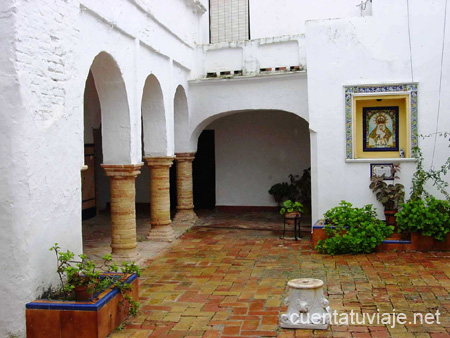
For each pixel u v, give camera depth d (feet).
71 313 18.24
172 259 31.60
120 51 28.50
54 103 20.80
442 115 34.14
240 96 41.78
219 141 51.80
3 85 18.39
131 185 30.76
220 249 34.24
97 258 31.65
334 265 28.91
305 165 49.70
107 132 30.12
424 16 34.19
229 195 51.70
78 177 22.67
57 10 21.12
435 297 22.67
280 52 40.96
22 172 18.60
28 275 18.78
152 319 20.92
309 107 36.17
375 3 34.81
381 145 36.09
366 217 32.50
